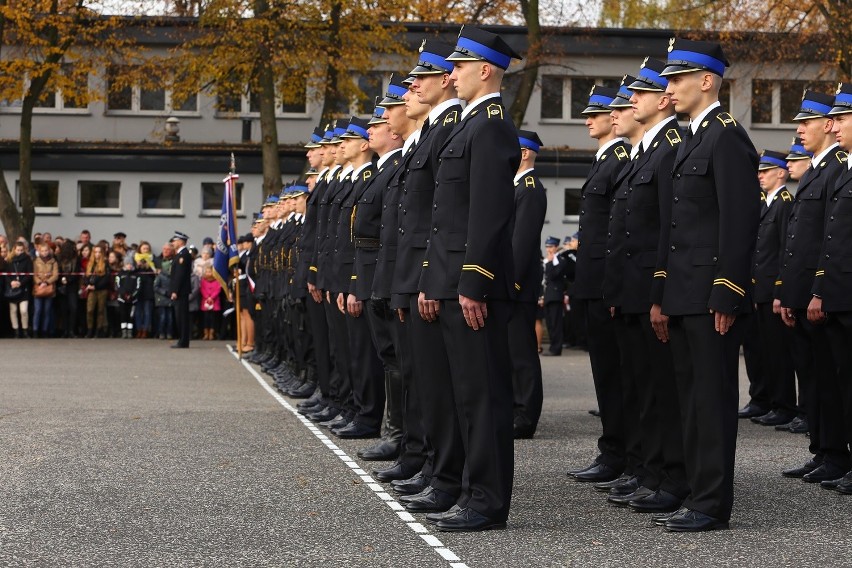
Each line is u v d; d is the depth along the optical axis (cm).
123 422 1457
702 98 909
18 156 4234
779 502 990
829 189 1134
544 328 3559
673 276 900
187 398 1748
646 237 991
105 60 3766
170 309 3256
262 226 2483
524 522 899
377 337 1197
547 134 4438
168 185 4266
